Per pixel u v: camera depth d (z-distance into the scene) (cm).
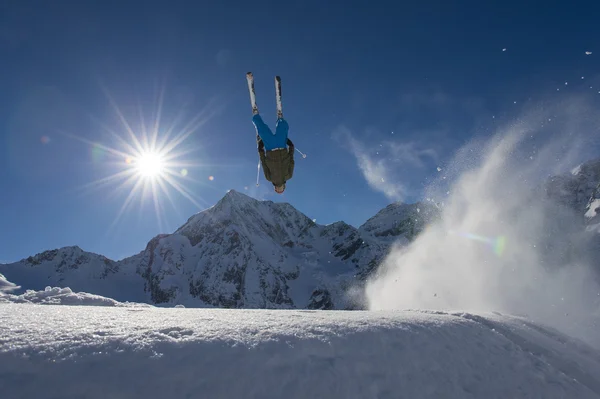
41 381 219
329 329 372
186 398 227
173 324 343
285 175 719
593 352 618
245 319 402
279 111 725
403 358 342
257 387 251
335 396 263
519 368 411
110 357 254
